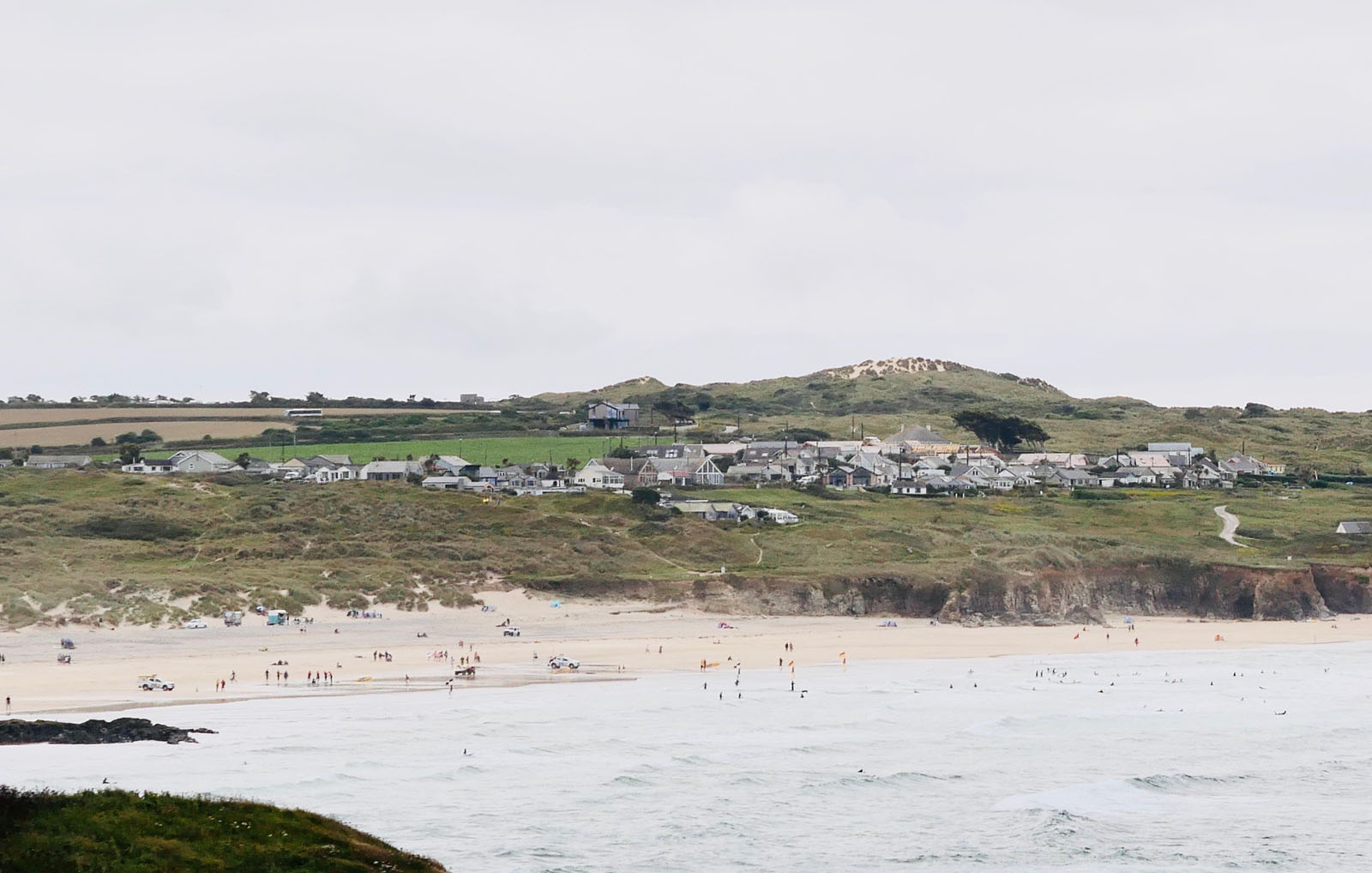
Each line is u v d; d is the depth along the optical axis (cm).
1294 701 12325
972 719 11169
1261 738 10531
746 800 8175
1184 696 12550
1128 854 7175
